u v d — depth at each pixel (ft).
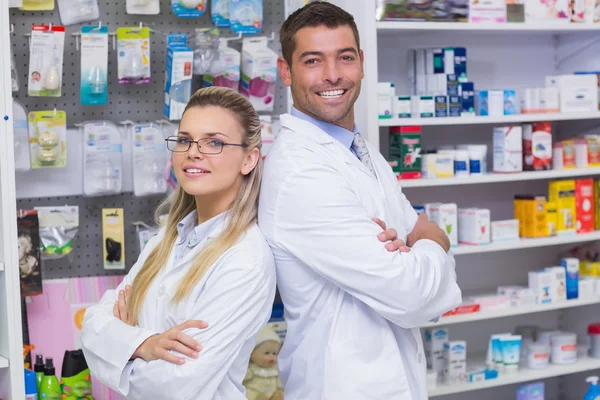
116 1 10.72
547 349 12.50
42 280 10.55
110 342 6.42
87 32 10.26
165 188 10.71
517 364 12.30
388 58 12.35
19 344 8.91
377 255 6.50
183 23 10.99
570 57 13.50
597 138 12.87
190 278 6.38
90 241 10.80
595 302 12.73
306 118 7.36
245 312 6.29
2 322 9.07
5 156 8.78
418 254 6.71
